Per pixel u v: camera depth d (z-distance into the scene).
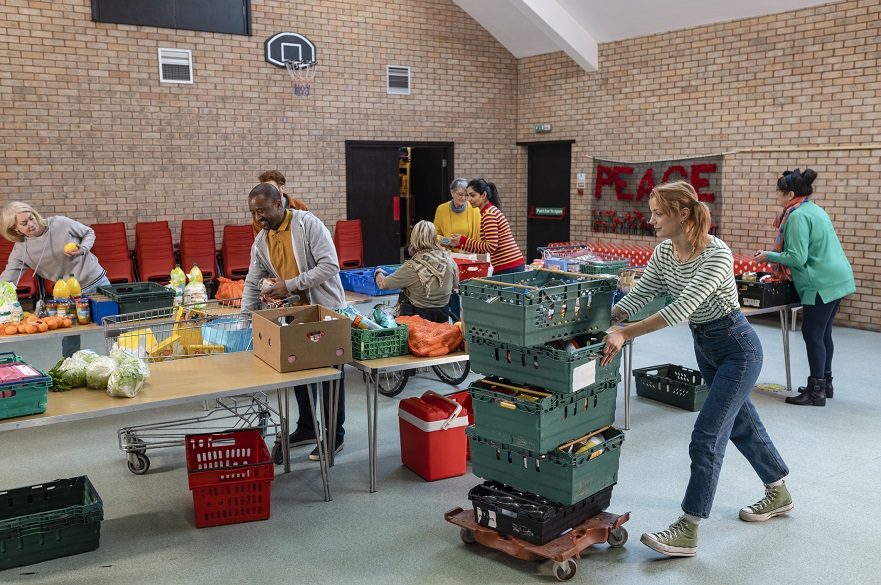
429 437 4.10
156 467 4.41
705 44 9.46
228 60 9.73
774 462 3.57
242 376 3.56
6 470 4.36
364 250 11.27
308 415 4.64
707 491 3.20
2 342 4.34
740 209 9.34
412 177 14.41
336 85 10.55
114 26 8.98
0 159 8.52
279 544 3.44
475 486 3.75
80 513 3.32
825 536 3.47
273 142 10.20
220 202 9.94
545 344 3.16
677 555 3.25
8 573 3.17
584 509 3.30
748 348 3.14
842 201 8.31
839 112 8.24
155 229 9.23
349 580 3.12
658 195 3.13
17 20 8.44
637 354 7.08
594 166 11.10
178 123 9.52
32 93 8.62
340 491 4.03
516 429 3.16
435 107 11.42
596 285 3.16
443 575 3.15
